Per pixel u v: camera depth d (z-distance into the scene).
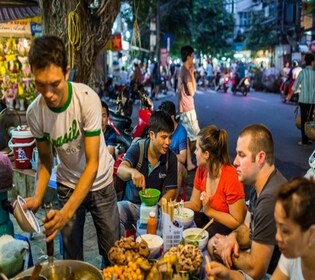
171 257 2.12
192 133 6.68
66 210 2.06
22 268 2.38
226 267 2.18
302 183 1.50
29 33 6.35
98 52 4.38
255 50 29.05
